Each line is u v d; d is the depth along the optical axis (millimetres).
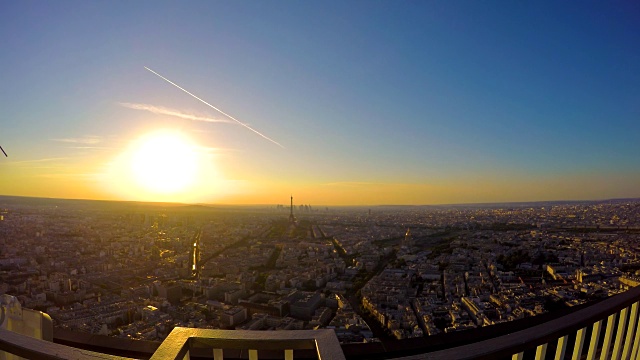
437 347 3555
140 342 3467
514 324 3707
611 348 3566
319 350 1405
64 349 1424
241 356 3205
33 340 1494
